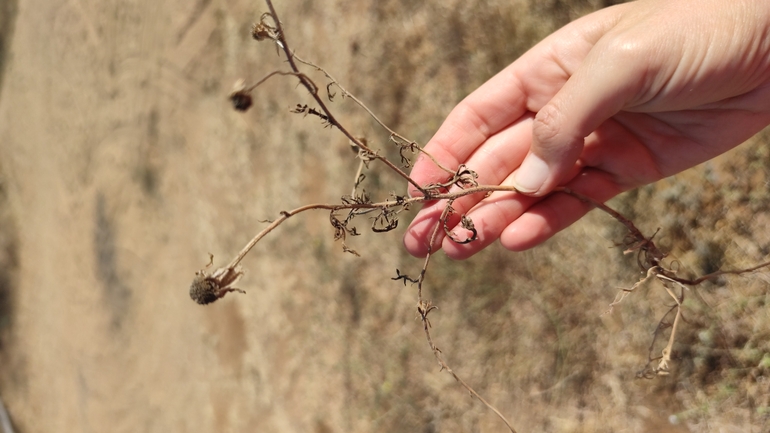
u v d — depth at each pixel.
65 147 0.75
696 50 0.26
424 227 0.31
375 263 0.48
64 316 0.81
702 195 0.39
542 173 0.29
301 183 0.52
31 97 0.80
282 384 0.55
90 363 0.77
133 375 0.71
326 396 0.52
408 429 0.47
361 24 0.47
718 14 0.26
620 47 0.26
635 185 0.32
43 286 0.85
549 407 0.42
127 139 0.67
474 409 0.45
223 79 0.57
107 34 0.67
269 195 0.54
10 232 0.89
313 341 0.53
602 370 0.41
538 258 0.43
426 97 0.45
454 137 0.32
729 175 0.38
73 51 0.72
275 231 0.54
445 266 0.46
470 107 0.32
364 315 0.49
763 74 0.27
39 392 0.90
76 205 0.75
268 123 0.53
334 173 0.49
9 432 0.95
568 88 0.27
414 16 0.45
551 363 0.42
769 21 0.26
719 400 0.37
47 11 0.75
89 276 0.75
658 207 0.40
